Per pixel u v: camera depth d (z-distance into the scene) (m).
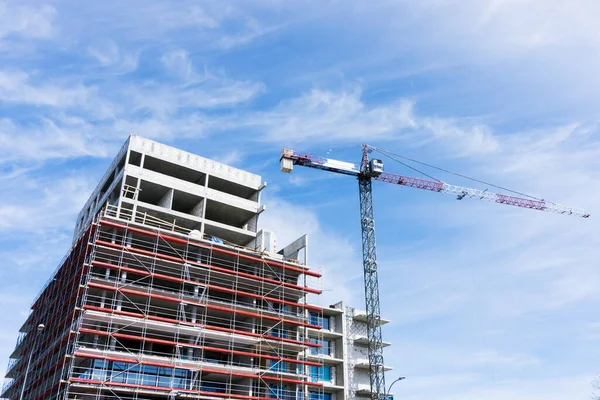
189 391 55.25
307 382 65.81
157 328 57.03
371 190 115.62
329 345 80.75
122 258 59.28
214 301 62.62
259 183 79.94
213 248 65.69
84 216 81.88
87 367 53.69
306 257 75.81
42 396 59.22
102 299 56.34
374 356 86.06
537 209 133.12
